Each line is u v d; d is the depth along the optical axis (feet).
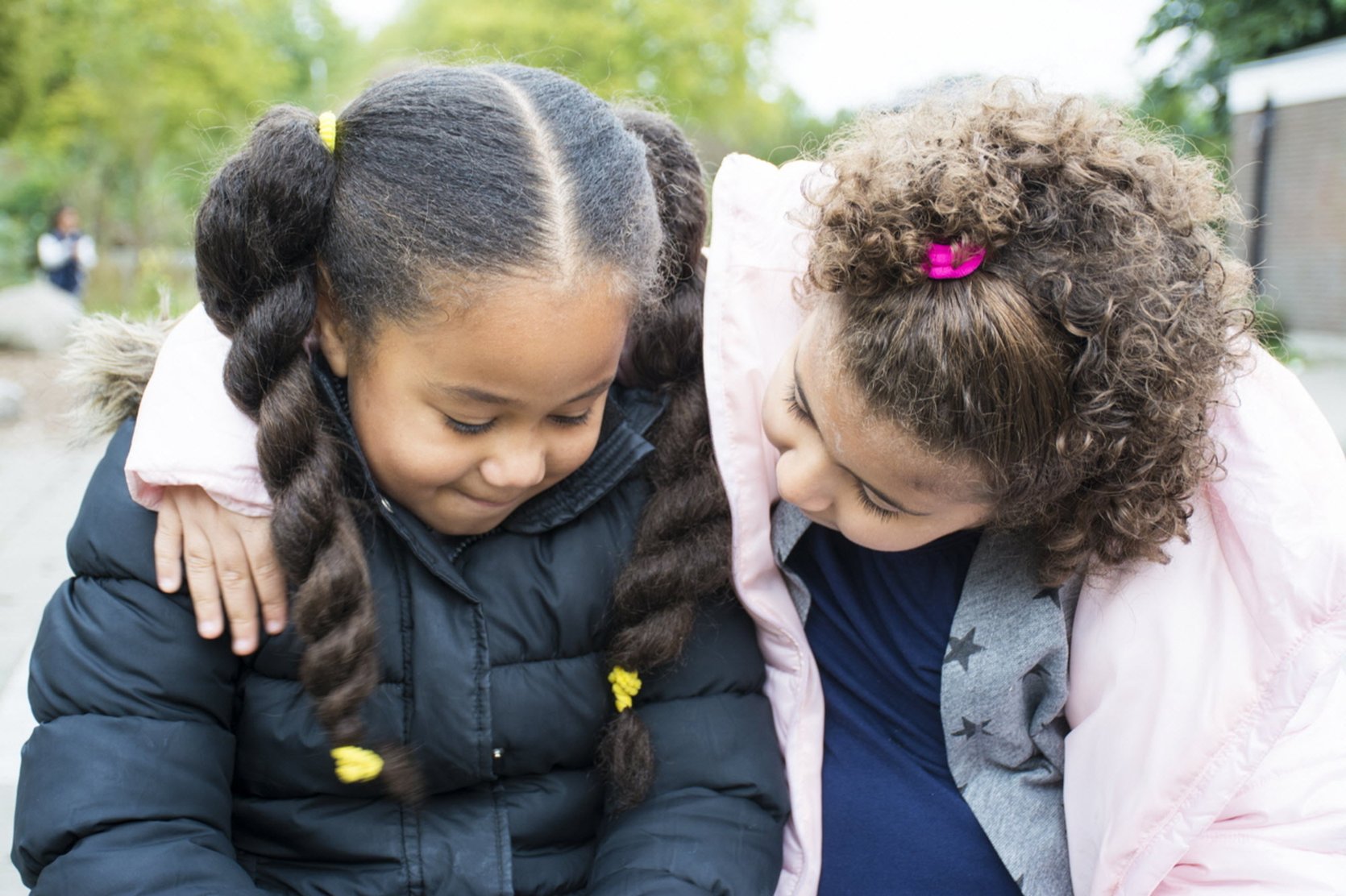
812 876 4.08
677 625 3.77
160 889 3.27
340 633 3.31
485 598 3.69
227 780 3.63
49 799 3.35
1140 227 3.07
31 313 30.68
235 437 3.38
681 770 3.90
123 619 3.47
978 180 3.02
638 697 3.97
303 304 3.30
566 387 3.15
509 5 39.14
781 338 4.00
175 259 44.37
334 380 3.54
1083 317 3.02
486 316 3.00
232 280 3.34
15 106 38.14
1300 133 33.47
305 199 3.22
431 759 3.63
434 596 3.62
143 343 3.95
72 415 4.07
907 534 3.51
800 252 3.85
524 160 3.10
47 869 3.32
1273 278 34.50
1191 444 3.28
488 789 3.79
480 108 3.18
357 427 3.39
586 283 3.08
